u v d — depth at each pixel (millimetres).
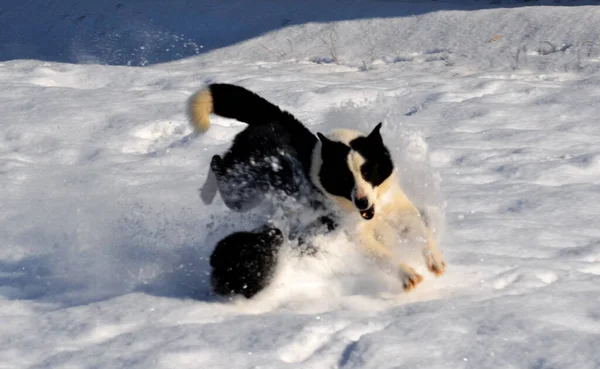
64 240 6285
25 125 9586
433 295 5051
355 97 10602
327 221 5262
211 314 4789
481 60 12812
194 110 6199
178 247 5938
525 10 14094
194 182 7605
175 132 9586
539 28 13414
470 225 6328
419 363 4055
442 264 5215
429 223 5750
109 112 10055
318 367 4113
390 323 4566
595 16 13523
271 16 15781
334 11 15539
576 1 15453
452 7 15219
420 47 13664
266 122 5977
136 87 11766
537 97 10516
